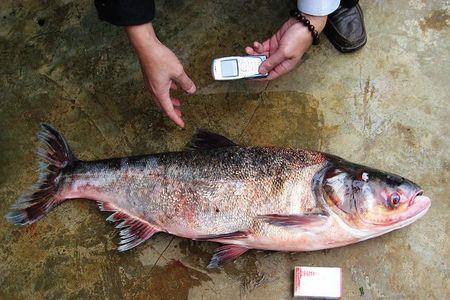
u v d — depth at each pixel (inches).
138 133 48.1
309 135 47.0
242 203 41.5
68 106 49.1
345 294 43.6
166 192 42.6
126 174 43.3
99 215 46.3
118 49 50.2
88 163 44.2
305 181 41.2
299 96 47.8
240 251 42.9
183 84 42.9
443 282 43.3
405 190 40.4
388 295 43.4
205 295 44.4
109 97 49.1
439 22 48.7
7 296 45.2
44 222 46.4
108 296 45.0
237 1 50.4
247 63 43.8
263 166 41.8
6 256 45.9
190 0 50.8
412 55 48.1
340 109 47.3
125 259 45.5
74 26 50.9
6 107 49.2
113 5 37.3
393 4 49.4
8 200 47.1
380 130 46.6
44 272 45.6
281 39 43.2
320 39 48.8
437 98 47.0
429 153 45.8
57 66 50.1
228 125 47.7
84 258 45.7
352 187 40.5
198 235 42.4
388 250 44.1
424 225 44.3
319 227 40.9
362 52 48.4
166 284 44.9
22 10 51.6
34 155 48.0
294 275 43.5
